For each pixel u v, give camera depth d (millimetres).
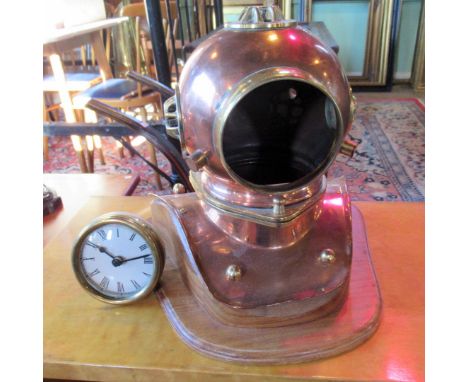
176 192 687
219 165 474
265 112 497
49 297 621
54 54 1812
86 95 1854
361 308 553
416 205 794
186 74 476
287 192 460
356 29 3039
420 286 603
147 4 955
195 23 1915
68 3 1936
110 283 584
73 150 2248
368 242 694
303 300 516
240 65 423
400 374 483
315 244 541
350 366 492
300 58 432
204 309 563
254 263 520
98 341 545
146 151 2215
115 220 549
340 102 459
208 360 508
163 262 571
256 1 2777
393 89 3172
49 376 527
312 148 509
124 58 2691
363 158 2004
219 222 550
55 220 894
